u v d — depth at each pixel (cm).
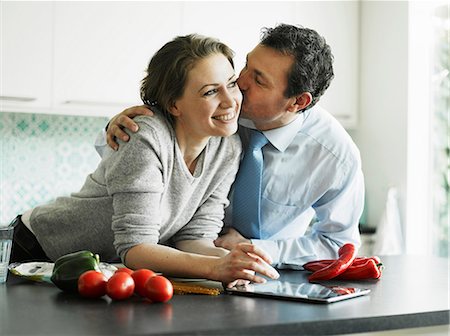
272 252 202
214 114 172
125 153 169
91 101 322
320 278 182
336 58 380
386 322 141
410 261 221
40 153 355
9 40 306
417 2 359
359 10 386
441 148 367
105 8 324
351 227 221
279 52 191
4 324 127
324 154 211
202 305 145
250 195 203
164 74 172
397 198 364
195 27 342
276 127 208
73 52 318
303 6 369
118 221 169
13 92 307
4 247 165
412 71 358
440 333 151
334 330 135
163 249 166
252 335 128
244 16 353
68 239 194
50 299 149
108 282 148
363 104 386
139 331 123
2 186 348
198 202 189
